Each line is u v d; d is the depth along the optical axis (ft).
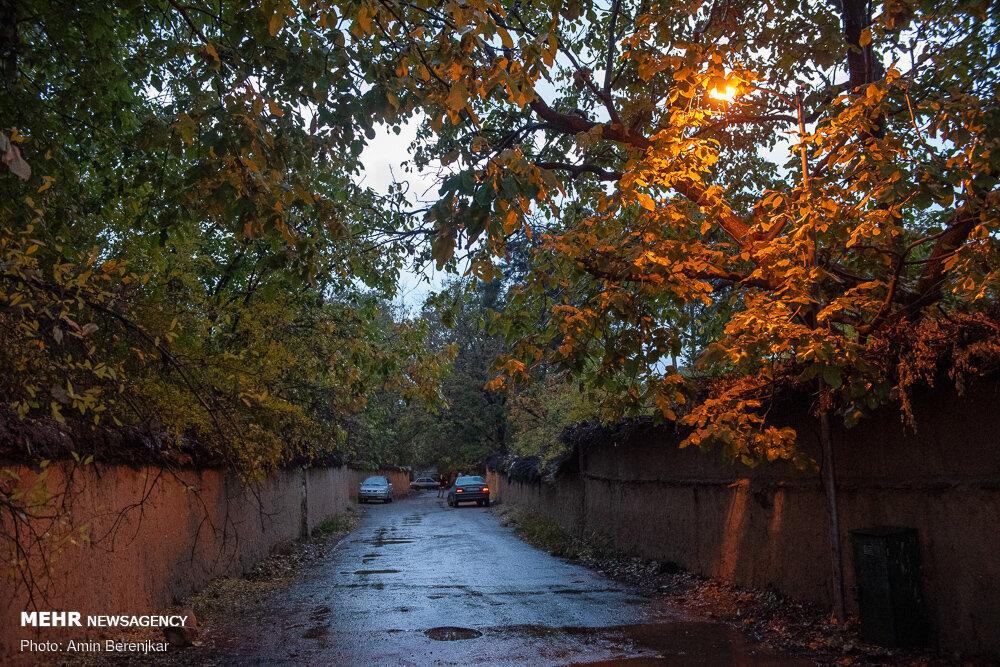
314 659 22.48
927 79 25.72
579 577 39.88
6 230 15.40
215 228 37.24
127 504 26.22
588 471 57.52
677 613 29.04
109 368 15.84
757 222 25.88
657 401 22.75
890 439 23.77
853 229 21.98
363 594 34.86
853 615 24.54
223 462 35.14
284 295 38.52
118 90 25.17
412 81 20.77
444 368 39.65
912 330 20.85
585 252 25.02
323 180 28.76
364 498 139.23
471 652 23.06
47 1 21.91
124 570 25.91
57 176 21.52
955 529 20.92
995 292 18.80
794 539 28.43
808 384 25.59
